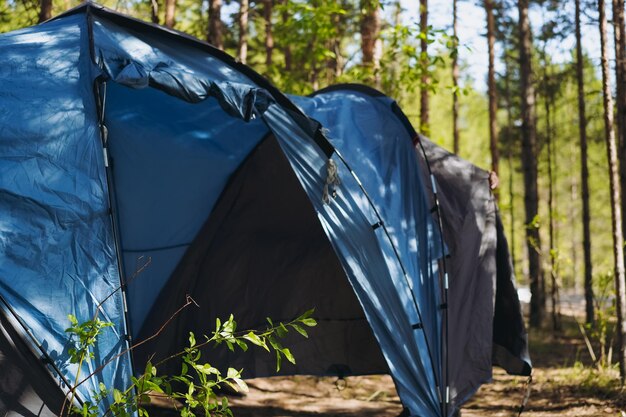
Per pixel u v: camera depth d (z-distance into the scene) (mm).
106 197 4820
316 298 7797
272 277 7801
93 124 4863
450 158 6883
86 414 4129
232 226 7777
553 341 12062
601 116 13984
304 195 7672
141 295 7508
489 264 6574
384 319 5656
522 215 26812
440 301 6105
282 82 11094
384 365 7621
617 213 7320
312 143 5684
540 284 13719
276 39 10867
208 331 7555
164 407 6898
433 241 6227
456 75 14461
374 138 6312
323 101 6582
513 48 17766
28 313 4453
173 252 7609
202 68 5484
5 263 4461
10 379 4340
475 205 6684
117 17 5363
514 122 21141
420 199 6305
